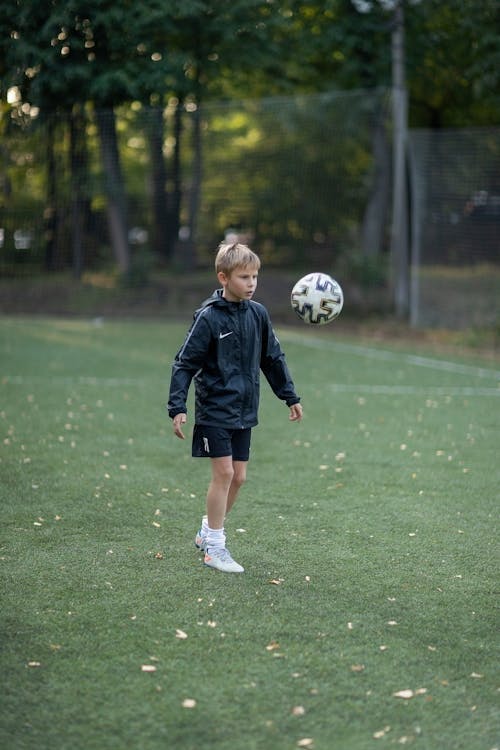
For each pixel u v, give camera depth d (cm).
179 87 2275
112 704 402
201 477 807
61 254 2459
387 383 1338
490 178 2402
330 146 2572
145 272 2488
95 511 699
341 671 438
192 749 369
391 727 388
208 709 400
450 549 623
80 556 596
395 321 2203
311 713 398
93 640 466
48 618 493
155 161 2602
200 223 2692
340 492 764
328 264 2605
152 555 602
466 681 430
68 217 2444
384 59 2375
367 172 2525
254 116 2702
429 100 2717
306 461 868
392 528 669
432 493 765
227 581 555
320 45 2327
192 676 429
